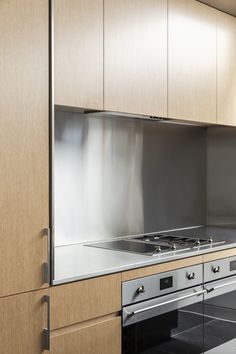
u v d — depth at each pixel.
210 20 3.42
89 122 3.10
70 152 3.00
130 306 2.47
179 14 3.16
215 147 3.99
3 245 1.98
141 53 2.90
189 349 2.83
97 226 3.18
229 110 3.62
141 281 2.51
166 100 3.07
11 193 2.01
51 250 2.13
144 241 3.20
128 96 2.82
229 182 3.91
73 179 3.03
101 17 2.66
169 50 3.09
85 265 2.41
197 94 3.31
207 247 3.00
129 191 3.39
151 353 2.58
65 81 2.50
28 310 2.06
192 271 2.83
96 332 2.32
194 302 2.87
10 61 1.99
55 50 2.45
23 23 2.03
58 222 2.95
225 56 3.57
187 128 3.86
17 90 2.02
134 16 2.85
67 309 2.19
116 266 2.39
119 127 3.30
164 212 3.68
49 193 2.14
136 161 3.44
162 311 2.65
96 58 2.64
